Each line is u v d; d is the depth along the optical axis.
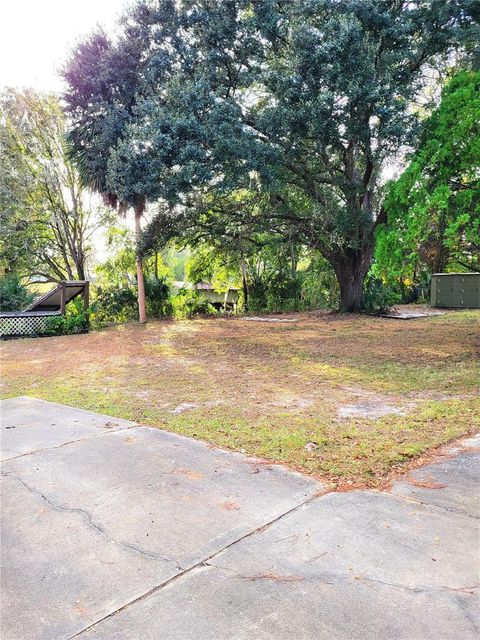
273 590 1.91
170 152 11.30
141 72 13.38
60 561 2.17
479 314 14.88
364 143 11.35
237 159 11.38
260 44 12.35
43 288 24.27
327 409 4.70
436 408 4.58
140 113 11.99
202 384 6.09
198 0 12.49
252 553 2.18
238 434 3.95
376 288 15.98
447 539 2.25
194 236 15.34
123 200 12.72
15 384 6.49
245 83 12.61
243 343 10.02
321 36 10.36
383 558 2.11
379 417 4.37
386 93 10.49
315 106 10.55
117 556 2.20
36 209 18.97
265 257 18.81
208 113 11.45
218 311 18.50
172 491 2.87
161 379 6.50
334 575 1.99
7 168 18.23
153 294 17.00
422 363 7.14
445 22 11.58
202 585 1.96
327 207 13.54
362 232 14.08
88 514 2.61
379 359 7.62
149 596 1.91
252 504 2.67
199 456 3.46
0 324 12.41
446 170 8.42
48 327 12.80
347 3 10.79
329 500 2.70
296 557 2.14
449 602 1.81
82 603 1.88
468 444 3.59
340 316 15.21
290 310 18.36
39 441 3.89
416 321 13.41
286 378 6.35
